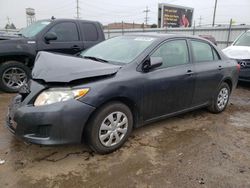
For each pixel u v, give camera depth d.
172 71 4.08
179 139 4.03
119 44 4.29
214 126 4.64
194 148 3.76
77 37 7.07
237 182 3.00
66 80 3.06
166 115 4.21
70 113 3.00
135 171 3.13
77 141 3.14
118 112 3.47
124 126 3.60
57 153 3.46
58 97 3.02
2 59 6.32
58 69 3.26
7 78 6.26
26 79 6.46
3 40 6.14
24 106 3.10
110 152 3.52
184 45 4.44
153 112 3.96
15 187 2.77
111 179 2.97
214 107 5.20
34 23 7.39
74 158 3.36
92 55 4.26
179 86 4.19
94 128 3.27
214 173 3.15
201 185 2.92
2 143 3.67
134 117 3.79
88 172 3.08
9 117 3.40
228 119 5.07
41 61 3.63
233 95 7.16
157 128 4.41
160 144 3.83
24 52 6.23
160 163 3.32
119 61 3.81
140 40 4.18
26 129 3.05
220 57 5.20
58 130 3.01
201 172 3.16
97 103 3.17
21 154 3.40
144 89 3.68
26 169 3.08
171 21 42.44
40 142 3.02
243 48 8.19
